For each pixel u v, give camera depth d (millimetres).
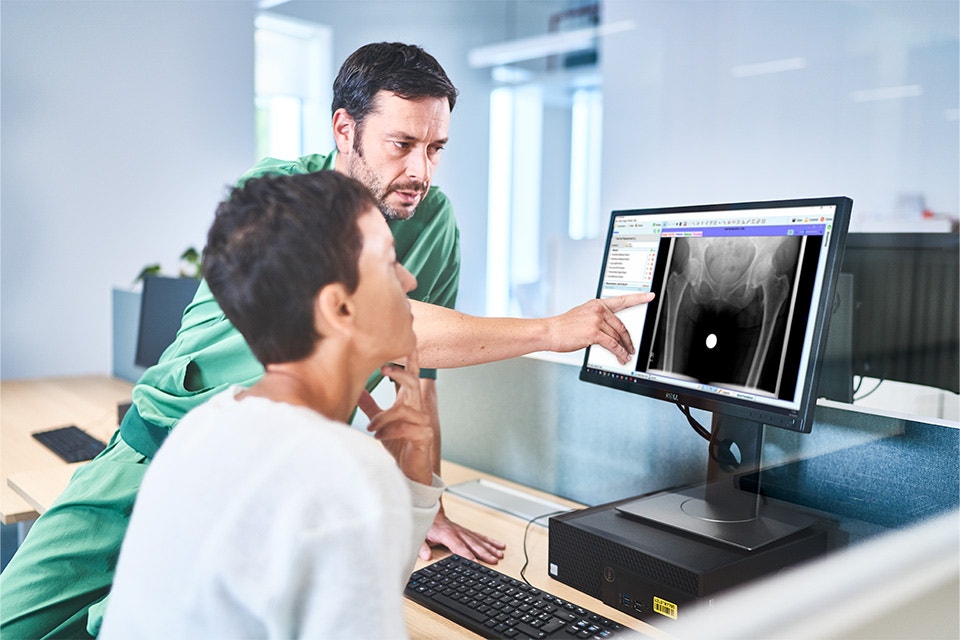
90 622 1273
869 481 1186
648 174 4738
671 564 1053
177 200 3840
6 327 3408
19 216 3406
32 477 1762
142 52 3678
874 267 1600
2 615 1258
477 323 1245
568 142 6836
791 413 1061
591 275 3891
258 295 681
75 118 3516
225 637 613
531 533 1422
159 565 638
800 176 4137
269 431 644
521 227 6629
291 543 593
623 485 1502
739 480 1205
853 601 407
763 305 1120
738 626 421
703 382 1185
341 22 5145
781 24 4156
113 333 3236
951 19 3629
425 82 1344
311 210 678
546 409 1623
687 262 1237
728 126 4383
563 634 1026
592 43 5578
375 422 864
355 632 594
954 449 1096
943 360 1536
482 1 6043
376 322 713
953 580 421
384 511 618
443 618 1104
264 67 4930
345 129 1421
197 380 1366
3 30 3307
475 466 1778
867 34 3885
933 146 3719
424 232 1606
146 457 1396
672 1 4562
